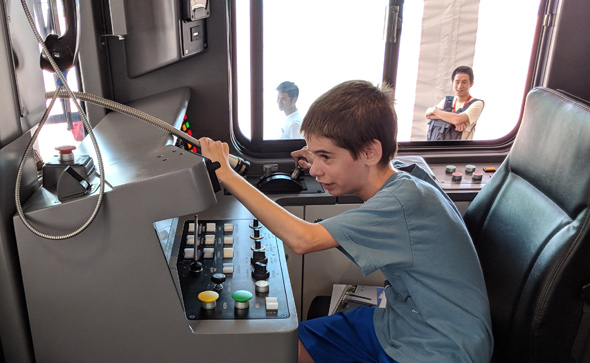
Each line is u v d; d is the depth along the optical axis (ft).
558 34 7.75
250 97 7.42
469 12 8.65
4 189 3.07
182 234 4.86
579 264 4.27
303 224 3.62
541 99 5.07
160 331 3.48
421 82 9.09
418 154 8.35
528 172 5.03
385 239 3.67
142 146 3.96
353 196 6.93
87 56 5.87
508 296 4.75
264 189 6.95
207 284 4.06
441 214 3.82
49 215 3.14
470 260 3.96
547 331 4.42
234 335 3.51
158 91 6.78
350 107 3.67
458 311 3.83
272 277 4.20
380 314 4.45
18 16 3.17
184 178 3.16
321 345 4.57
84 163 3.46
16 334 3.38
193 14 6.01
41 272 3.25
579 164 4.35
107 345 3.48
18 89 3.15
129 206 3.17
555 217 4.51
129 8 5.94
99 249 3.24
